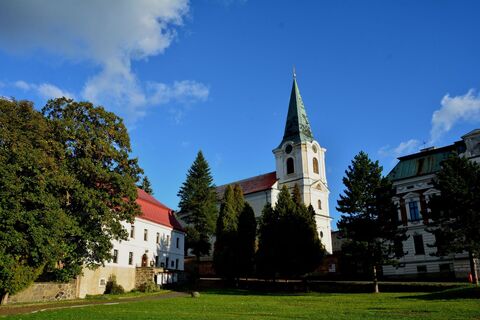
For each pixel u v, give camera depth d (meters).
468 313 20.20
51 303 31.06
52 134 33.59
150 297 37.97
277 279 53.44
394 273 53.78
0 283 28.53
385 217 41.47
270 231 48.12
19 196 28.45
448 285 36.66
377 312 22.27
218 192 87.38
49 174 30.80
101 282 42.66
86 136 35.66
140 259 50.53
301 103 84.31
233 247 52.06
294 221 47.09
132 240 49.31
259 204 78.19
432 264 51.19
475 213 34.28
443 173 38.12
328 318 20.00
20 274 29.56
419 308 23.36
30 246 28.92
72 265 34.56
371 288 41.22
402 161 59.09
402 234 43.09
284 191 50.47
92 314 23.00
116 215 38.22
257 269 49.28
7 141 29.05
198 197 69.94
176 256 59.88
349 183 43.19
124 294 40.88
